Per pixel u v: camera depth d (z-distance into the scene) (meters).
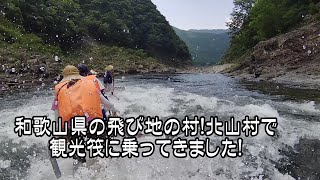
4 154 3.98
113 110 3.58
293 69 18.03
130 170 3.37
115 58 44.00
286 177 3.35
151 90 11.60
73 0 61.59
